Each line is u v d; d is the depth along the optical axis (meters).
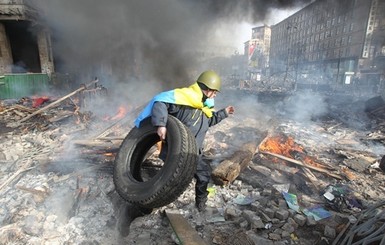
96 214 2.87
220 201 3.24
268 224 2.70
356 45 38.94
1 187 3.32
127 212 2.77
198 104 2.64
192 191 3.42
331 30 45.97
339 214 2.85
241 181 3.79
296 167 4.25
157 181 2.41
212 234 2.56
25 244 2.37
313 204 3.12
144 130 2.90
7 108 8.73
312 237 2.57
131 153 2.90
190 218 2.84
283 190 3.45
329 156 5.20
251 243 2.41
